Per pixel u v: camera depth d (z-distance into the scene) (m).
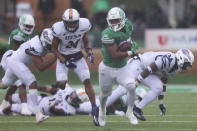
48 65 23.22
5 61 25.25
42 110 24.94
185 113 26.47
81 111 25.42
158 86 23.38
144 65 24.14
